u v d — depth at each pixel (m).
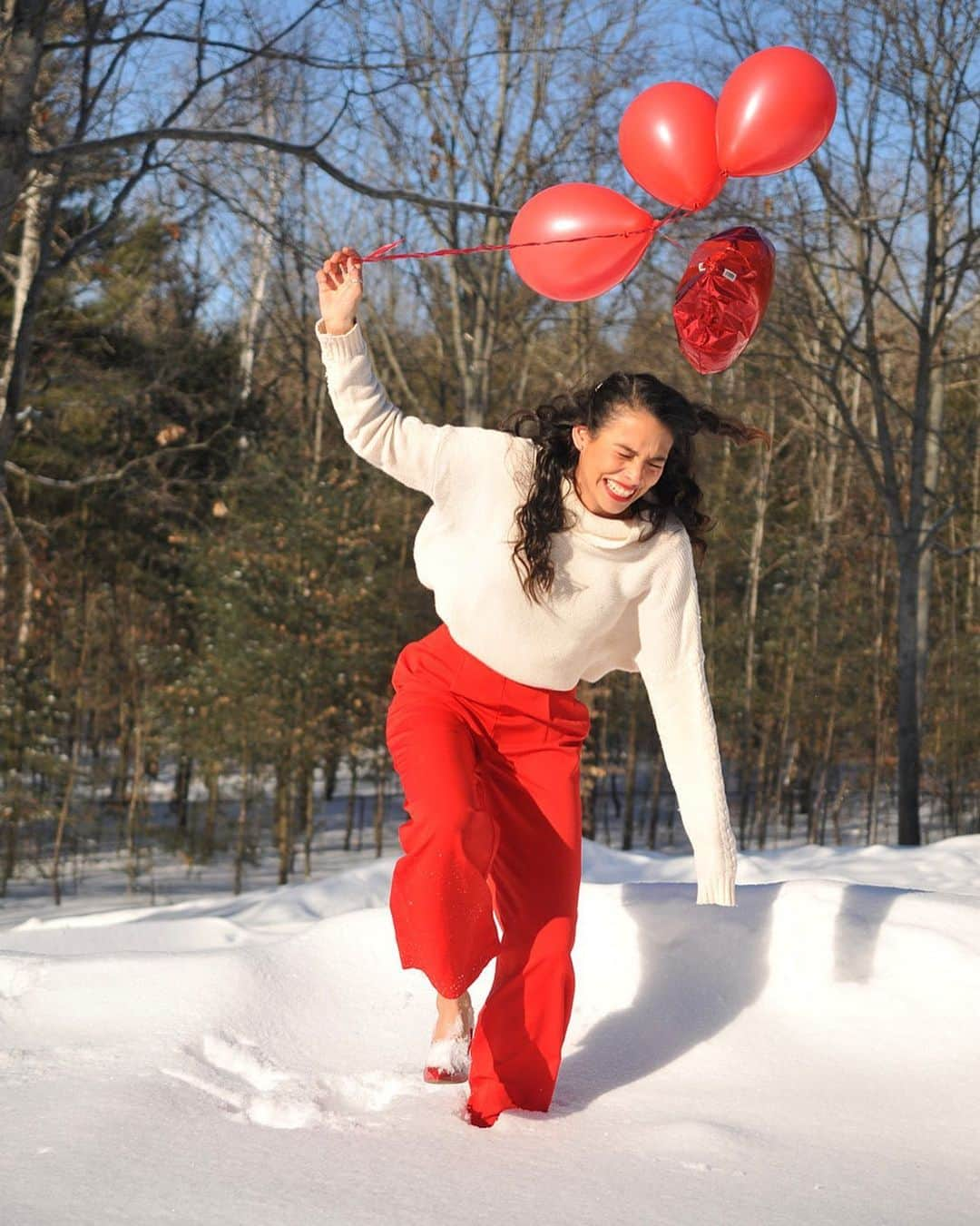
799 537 26.88
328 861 24.30
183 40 9.23
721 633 26.69
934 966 3.27
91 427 21.11
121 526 22.73
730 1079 2.94
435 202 9.29
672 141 3.24
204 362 21.81
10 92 8.63
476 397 18.33
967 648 26.53
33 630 21.98
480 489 2.86
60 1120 2.52
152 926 4.97
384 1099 2.90
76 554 22.69
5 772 19.30
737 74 3.21
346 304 2.90
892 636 29.12
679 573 2.89
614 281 3.29
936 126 14.84
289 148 9.11
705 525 2.97
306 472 21.88
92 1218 2.06
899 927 3.41
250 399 23.12
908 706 16.17
